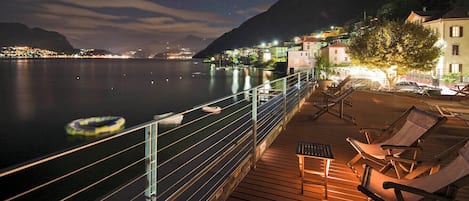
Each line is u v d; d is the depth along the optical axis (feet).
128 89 166.81
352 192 10.93
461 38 81.46
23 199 39.88
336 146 16.57
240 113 85.71
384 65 68.95
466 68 81.35
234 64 417.69
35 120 95.76
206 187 16.39
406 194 8.16
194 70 344.69
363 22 192.85
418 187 8.29
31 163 4.11
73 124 86.53
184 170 20.66
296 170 12.89
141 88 170.60
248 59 389.39
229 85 185.06
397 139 12.00
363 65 75.77
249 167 12.86
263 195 10.71
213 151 26.50
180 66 458.91
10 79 216.13
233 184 11.20
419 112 11.86
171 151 54.19
